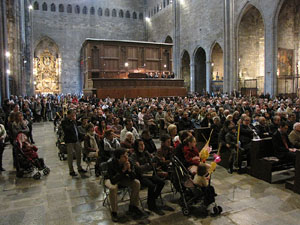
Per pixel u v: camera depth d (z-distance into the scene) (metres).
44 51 43.16
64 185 6.70
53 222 4.86
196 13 34.59
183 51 37.91
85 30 44.72
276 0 22.92
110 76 32.41
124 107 16.22
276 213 5.06
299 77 23.61
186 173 5.34
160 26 43.53
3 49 16.02
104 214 5.15
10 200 5.82
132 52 33.50
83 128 8.52
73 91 44.28
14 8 22.83
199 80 37.44
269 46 23.92
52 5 42.97
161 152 6.07
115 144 6.79
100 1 45.44
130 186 5.13
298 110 11.98
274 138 6.98
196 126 10.85
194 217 4.98
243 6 26.81
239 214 5.05
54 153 10.16
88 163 7.76
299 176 5.94
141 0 47.75
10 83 23.09
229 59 28.77
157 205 5.54
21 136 7.58
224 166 8.02
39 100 21.38
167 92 27.48
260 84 29.45
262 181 6.79
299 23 25.11
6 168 8.28
